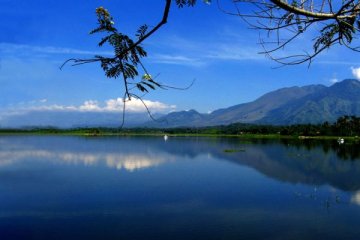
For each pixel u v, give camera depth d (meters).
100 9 2.60
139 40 2.62
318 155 71.12
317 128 165.38
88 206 26.41
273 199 29.34
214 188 34.06
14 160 60.56
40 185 35.16
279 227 21.84
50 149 85.44
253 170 48.50
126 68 2.69
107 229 21.08
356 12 2.55
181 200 28.61
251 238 19.97
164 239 19.52
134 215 24.06
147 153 76.38
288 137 163.12
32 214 24.19
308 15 2.43
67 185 35.16
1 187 33.97
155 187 34.28
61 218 23.28
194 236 20.14
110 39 2.64
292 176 43.06
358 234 20.69
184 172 45.75
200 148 93.12
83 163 56.09
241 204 27.47
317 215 24.53
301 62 2.74
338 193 32.06
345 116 154.25
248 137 171.38
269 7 2.59
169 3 2.46
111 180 38.59
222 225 22.09
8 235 19.98
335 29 2.81
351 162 58.53
